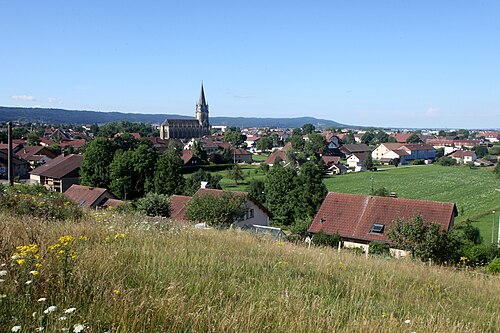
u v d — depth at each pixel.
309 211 48.41
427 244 21.38
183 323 4.86
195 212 28.88
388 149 136.88
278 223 49.94
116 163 57.50
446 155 136.38
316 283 8.10
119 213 17.48
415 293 8.85
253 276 7.96
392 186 80.38
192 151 104.56
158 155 60.03
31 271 5.49
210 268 7.73
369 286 8.41
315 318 5.55
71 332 4.47
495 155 149.75
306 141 137.00
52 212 14.20
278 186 50.03
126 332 4.54
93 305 5.07
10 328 4.32
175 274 6.89
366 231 30.52
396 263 12.95
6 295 5.06
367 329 5.39
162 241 10.04
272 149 171.88
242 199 30.48
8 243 7.21
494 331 6.64
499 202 61.28
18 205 14.07
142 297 5.45
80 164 64.06
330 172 105.25
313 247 15.57
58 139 137.00
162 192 56.22
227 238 12.63
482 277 12.88
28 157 90.00
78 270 5.93
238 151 127.12
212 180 60.12
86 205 39.12
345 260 11.84
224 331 4.83
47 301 5.18
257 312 5.48
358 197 33.47
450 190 74.88
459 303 8.64
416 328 5.77
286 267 9.22
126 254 7.78
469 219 47.16
